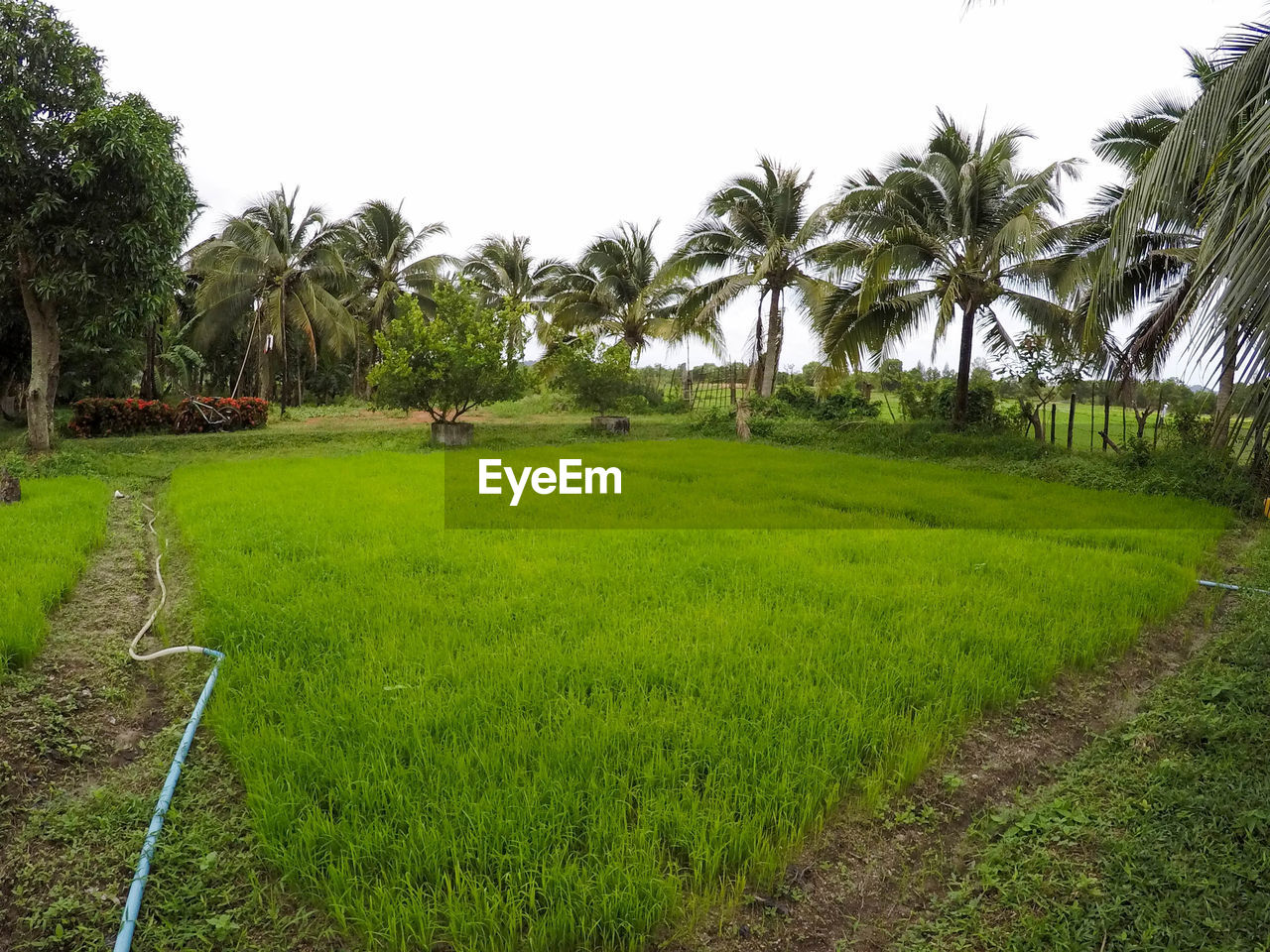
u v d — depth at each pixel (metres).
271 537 7.73
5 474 9.68
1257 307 4.07
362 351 36.84
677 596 6.03
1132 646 5.36
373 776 3.43
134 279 13.48
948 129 16.62
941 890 3.04
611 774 3.44
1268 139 4.30
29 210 12.45
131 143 12.40
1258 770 3.64
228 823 3.29
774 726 3.89
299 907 2.86
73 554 6.83
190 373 32.84
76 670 4.80
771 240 21.41
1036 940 2.66
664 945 2.68
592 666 4.60
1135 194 5.79
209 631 5.12
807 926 2.82
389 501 10.34
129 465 14.47
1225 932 2.64
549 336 30.78
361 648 4.86
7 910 2.84
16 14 12.30
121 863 3.09
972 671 4.55
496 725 3.86
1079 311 14.86
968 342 17.86
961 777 3.78
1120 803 3.47
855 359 17.92
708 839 3.08
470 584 6.27
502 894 2.78
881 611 5.72
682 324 23.17
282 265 26.52
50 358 14.55
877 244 15.84
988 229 16.58
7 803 3.46
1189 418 14.30
